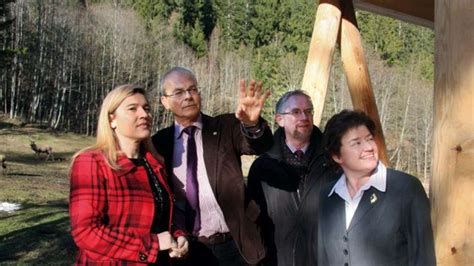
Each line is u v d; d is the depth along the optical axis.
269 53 54.69
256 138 2.67
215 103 49.38
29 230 9.39
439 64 2.17
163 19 62.00
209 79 50.25
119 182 2.33
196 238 2.92
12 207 12.09
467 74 2.04
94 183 2.28
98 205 2.27
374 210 2.07
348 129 2.10
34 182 17.73
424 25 5.13
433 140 2.22
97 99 45.78
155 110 42.06
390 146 39.56
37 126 40.31
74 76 46.16
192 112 2.92
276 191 3.00
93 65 46.66
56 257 7.80
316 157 2.86
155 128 41.25
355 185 2.16
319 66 4.21
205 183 2.90
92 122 44.28
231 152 2.90
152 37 53.03
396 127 40.66
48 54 45.38
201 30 60.81
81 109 44.91
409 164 39.00
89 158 2.33
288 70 46.44
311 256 2.70
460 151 2.06
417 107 40.09
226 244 2.94
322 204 2.28
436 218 2.15
